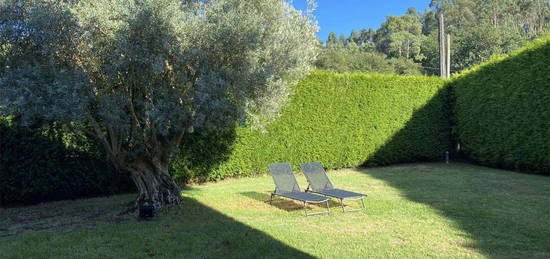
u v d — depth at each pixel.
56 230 5.92
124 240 5.23
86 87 5.42
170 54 5.68
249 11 6.32
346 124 13.32
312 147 12.68
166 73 5.98
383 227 5.99
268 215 6.89
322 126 12.84
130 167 6.98
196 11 6.17
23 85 5.01
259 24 6.07
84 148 8.92
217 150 10.95
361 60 52.16
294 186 8.07
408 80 14.60
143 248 4.91
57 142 8.59
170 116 5.65
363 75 13.66
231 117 6.05
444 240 5.30
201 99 5.47
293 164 12.35
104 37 5.57
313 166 8.43
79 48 5.52
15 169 8.16
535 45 11.56
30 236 5.50
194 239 5.29
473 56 44.50
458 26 65.06
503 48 45.19
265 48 6.42
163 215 6.64
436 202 7.73
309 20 7.68
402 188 9.55
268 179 11.50
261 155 11.78
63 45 5.45
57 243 5.13
